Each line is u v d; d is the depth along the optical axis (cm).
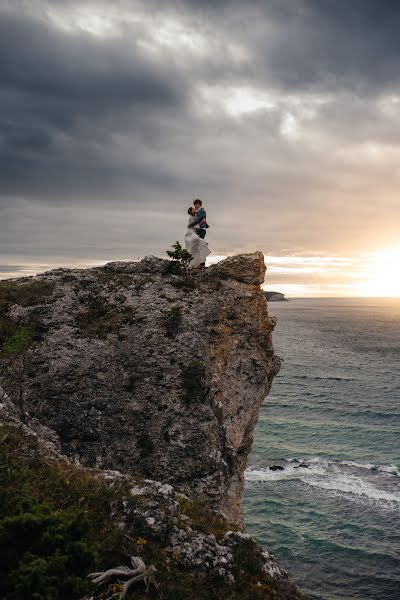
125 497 1188
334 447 6000
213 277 2442
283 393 8969
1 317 2033
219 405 2030
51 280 2309
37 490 1152
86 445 1825
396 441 6188
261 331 2375
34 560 735
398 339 18300
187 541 1132
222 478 1842
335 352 14412
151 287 2298
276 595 1116
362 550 3725
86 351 1975
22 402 1773
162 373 1966
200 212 2558
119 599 915
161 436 1848
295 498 4588
